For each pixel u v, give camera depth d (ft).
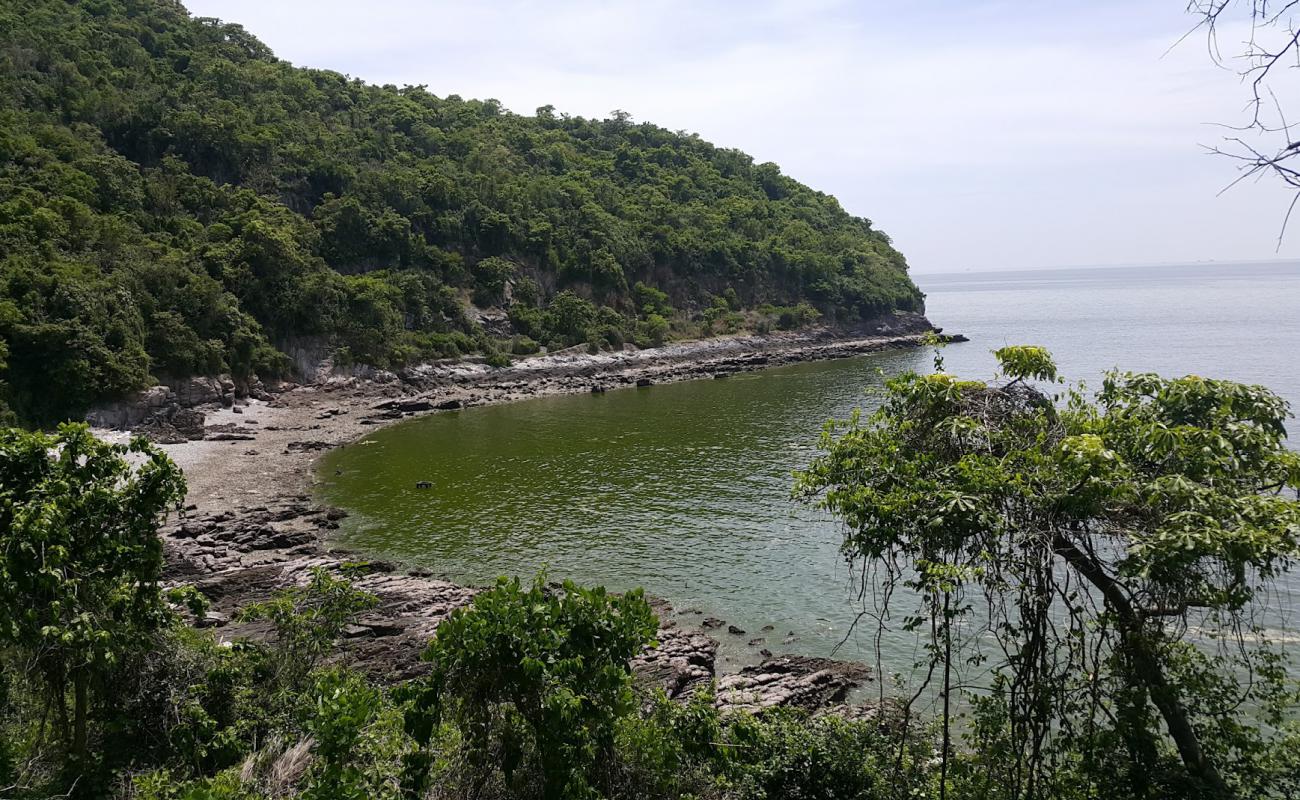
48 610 42.09
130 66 343.67
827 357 381.81
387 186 333.21
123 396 195.21
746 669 85.87
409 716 37.29
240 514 141.59
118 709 49.21
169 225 262.26
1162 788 35.99
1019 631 40.34
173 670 50.80
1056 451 35.12
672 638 91.50
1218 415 38.55
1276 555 32.24
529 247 360.89
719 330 394.11
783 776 43.96
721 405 255.09
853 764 43.96
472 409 257.34
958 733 65.21
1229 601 33.37
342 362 268.00
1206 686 37.96
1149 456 37.29
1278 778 37.86
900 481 39.01
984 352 385.09
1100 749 38.04
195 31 394.93
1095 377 276.41
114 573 45.50
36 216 211.00
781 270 440.04
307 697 47.32
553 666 36.60
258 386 244.01
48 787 41.91
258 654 57.06
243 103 352.69
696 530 132.57
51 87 293.23
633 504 148.15
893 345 413.18
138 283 218.38
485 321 327.88
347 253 306.35
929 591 36.96
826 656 89.35
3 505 41.14
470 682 37.88
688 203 469.16
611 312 355.56
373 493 158.40
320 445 197.16
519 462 182.29
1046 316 625.41
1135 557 33.50
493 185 369.09
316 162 329.52
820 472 43.01
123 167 263.70
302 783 39.93
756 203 485.56
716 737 43.50
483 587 110.73
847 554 42.78
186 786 40.11
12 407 178.81
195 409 214.48
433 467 178.70
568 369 315.99
